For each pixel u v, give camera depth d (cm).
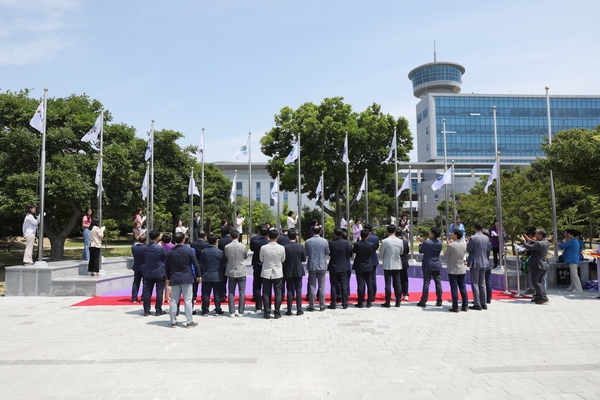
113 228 3912
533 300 1088
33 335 785
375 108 3294
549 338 748
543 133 7538
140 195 2352
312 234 1048
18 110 1983
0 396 497
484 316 935
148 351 680
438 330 812
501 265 1388
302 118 3122
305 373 576
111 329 832
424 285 1053
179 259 853
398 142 3247
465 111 7650
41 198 1280
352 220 3653
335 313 983
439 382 540
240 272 952
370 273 1048
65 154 2073
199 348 698
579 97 7469
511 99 7612
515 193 2573
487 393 503
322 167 3028
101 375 569
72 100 2295
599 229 3512
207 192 4375
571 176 1370
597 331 796
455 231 1028
